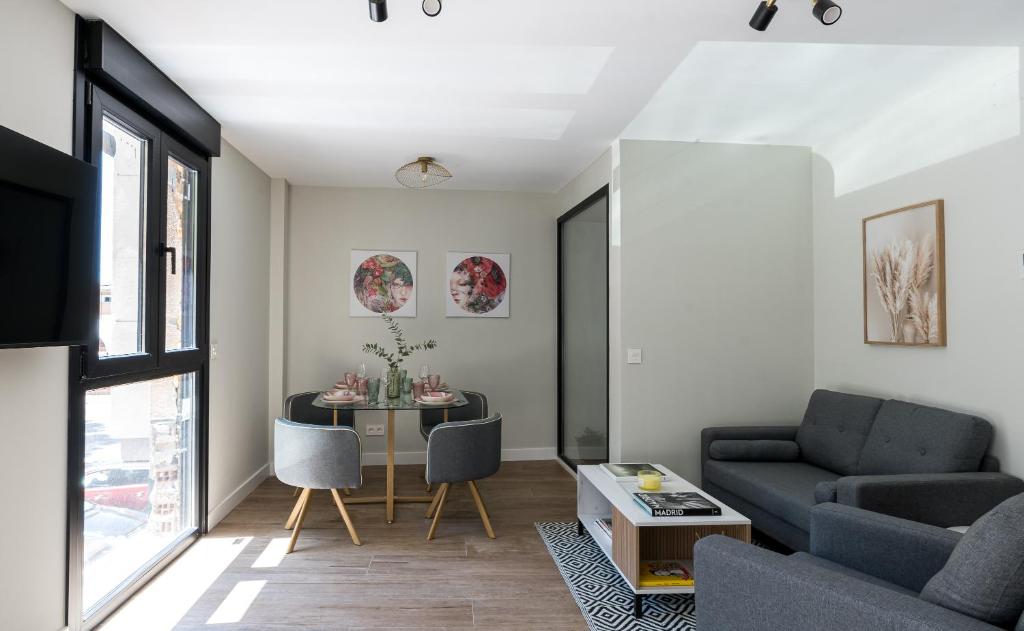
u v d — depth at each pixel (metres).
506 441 5.37
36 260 1.81
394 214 5.22
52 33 2.11
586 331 4.64
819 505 2.10
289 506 3.98
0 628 1.87
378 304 5.18
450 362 5.28
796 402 4.02
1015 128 2.60
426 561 3.06
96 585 2.43
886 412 3.11
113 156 2.51
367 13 2.25
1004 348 2.65
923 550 1.79
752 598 1.60
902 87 3.01
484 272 5.33
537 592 2.72
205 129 3.26
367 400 3.99
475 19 2.30
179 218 3.15
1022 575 1.29
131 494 2.69
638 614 2.47
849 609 1.36
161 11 2.22
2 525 1.88
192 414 3.34
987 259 2.74
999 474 2.58
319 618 2.46
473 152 4.16
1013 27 2.35
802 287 4.04
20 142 1.74
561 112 3.36
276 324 4.86
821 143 3.97
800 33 2.40
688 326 3.92
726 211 3.97
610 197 4.02
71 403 2.20
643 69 2.77
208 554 3.13
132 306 2.64
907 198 3.22
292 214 5.09
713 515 2.52
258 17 2.28
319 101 3.17
